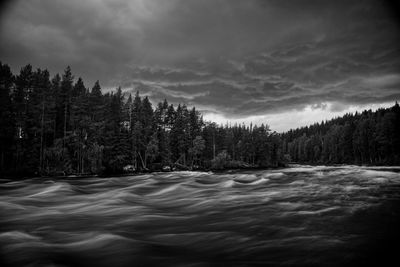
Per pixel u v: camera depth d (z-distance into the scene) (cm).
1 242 723
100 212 1162
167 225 921
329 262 552
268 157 8919
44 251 655
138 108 6538
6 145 3981
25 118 4188
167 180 2814
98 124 4891
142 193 1875
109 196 1670
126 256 627
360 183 1823
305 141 13875
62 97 5128
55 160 4244
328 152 11406
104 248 682
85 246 698
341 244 652
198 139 6744
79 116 4706
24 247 684
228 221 943
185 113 6950
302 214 966
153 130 6662
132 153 5697
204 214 1088
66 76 5175
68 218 1044
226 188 1981
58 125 5116
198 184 2312
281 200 1285
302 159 13912
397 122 7500
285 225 842
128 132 5956
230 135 9206
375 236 703
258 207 1158
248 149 8912
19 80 4362
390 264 536
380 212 951
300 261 563
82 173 4372
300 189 1638
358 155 9081
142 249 672
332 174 2650
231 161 7688
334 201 1178
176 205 1339
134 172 5075
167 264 577
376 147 8300
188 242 727
